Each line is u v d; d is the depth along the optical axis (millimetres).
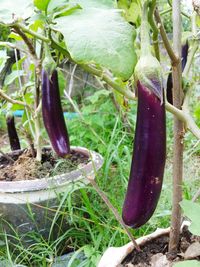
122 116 1407
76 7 409
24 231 873
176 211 523
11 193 827
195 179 1088
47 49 522
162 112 328
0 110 1012
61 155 546
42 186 834
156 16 396
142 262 543
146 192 348
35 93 901
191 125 415
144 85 324
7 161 1017
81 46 321
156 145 333
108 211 953
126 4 501
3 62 892
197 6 376
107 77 402
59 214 853
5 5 435
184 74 479
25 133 972
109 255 551
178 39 429
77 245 905
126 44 327
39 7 420
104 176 1021
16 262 890
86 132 1506
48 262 855
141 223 365
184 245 557
